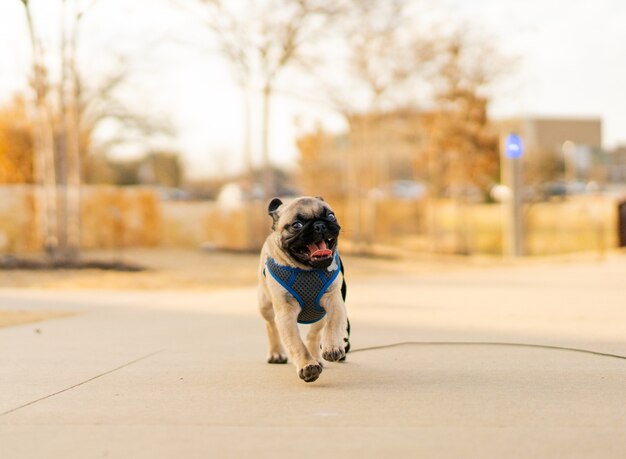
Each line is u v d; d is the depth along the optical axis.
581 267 21.47
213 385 6.39
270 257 6.47
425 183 34.72
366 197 30.70
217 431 4.91
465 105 27.64
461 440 4.61
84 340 9.20
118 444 4.67
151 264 20.86
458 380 6.43
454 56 26.58
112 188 25.08
